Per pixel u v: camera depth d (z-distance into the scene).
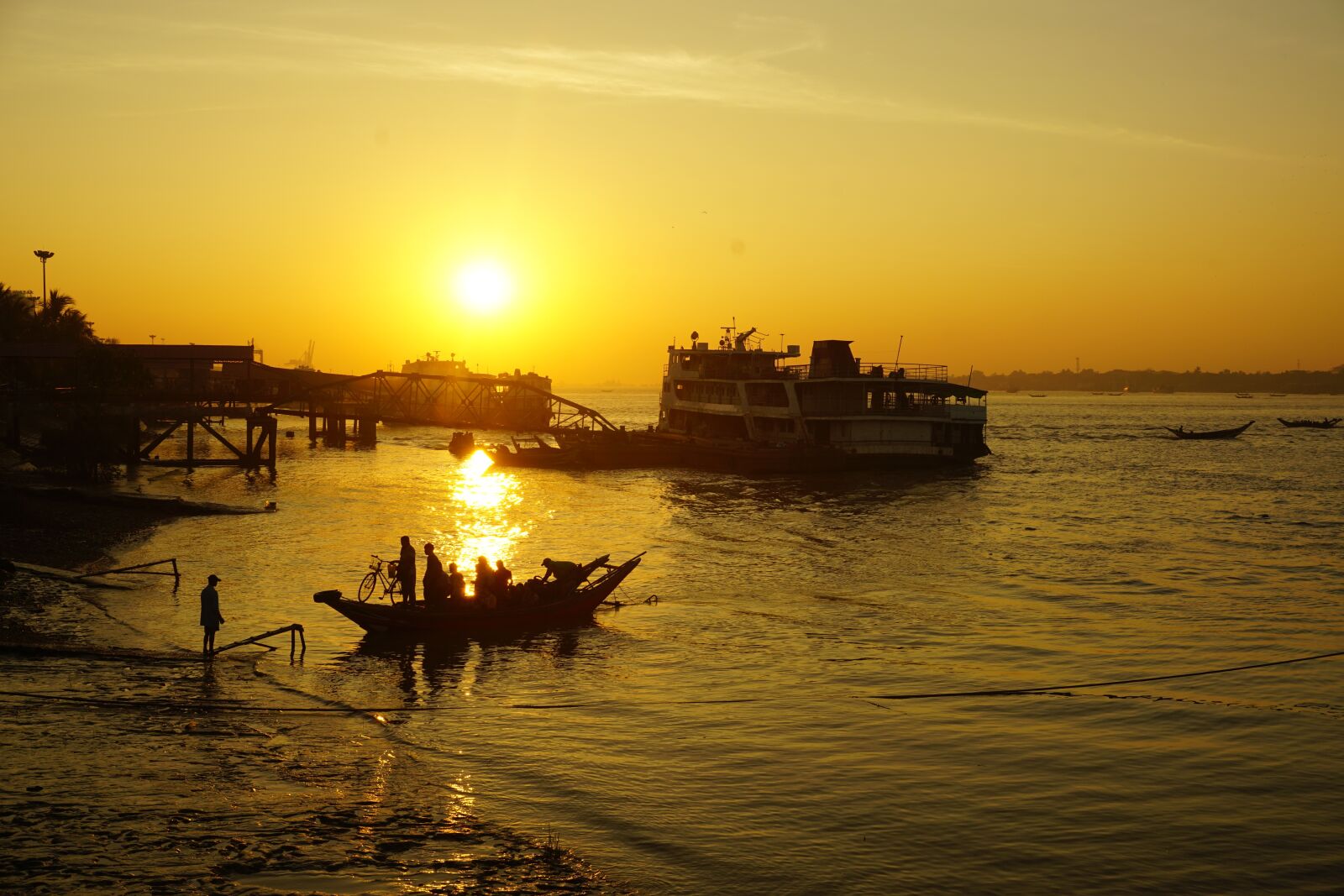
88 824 17.00
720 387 99.81
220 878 15.38
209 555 43.53
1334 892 16.09
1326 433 177.25
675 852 16.83
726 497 74.00
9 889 14.76
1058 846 17.39
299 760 20.31
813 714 24.12
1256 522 61.00
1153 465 106.38
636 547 49.75
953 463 93.00
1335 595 39.16
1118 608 36.47
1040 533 55.78
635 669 27.69
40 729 21.38
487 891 15.35
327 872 15.74
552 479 86.62
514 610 31.47
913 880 16.14
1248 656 29.89
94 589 34.97
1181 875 16.52
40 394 82.06
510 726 22.84
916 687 26.44
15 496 49.66
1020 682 26.97
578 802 18.70
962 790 19.67
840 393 89.25
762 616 34.56
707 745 21.86
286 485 77.19
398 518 58.84
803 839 17.45
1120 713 24.47
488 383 112.62
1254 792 19.83
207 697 24.00
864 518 62.22
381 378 109.94
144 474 81.19
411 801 18.52
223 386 105.44
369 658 28.09
